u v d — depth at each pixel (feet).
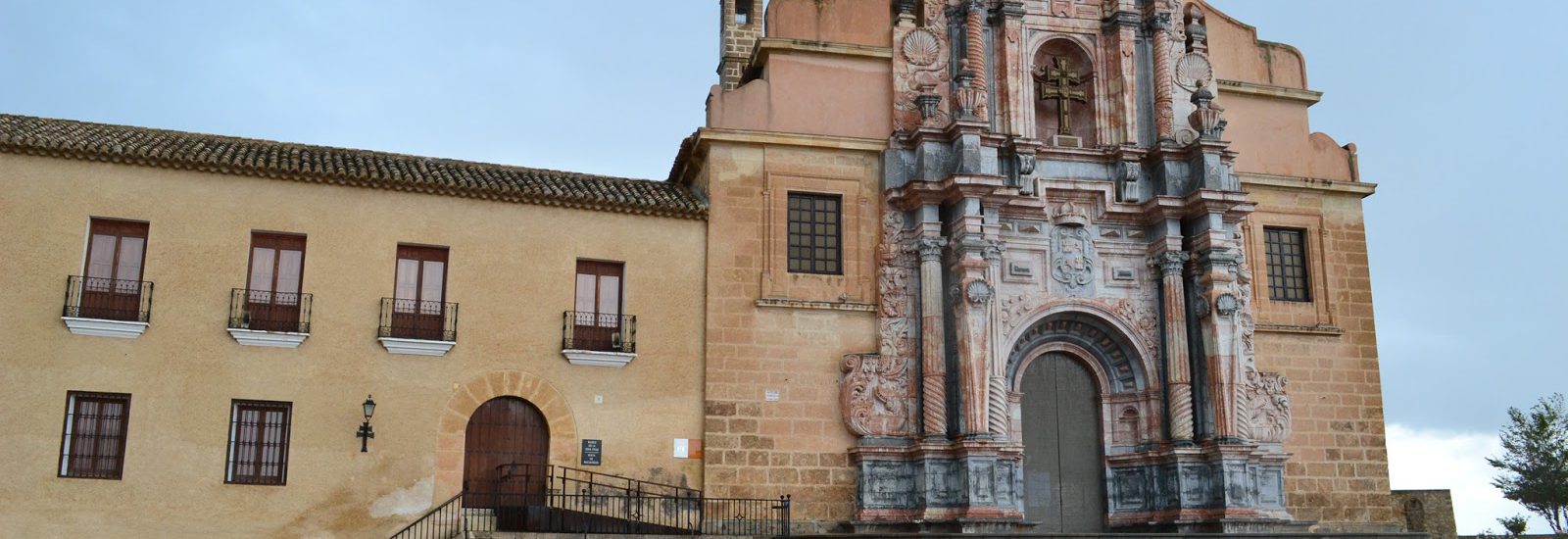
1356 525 100.63
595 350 89.25
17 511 77.00
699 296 92.38
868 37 99.71
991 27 100.89
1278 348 102.22
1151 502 96.58
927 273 93.15
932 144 95.61
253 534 80.79
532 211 90.68
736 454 89.61
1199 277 97.60
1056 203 98.73
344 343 84.84
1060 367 100.58
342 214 86.69
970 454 88.38
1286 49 110.11
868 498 90.33
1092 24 103.91
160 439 80.33
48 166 81.56
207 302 82.84
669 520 87.86
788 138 94.84
